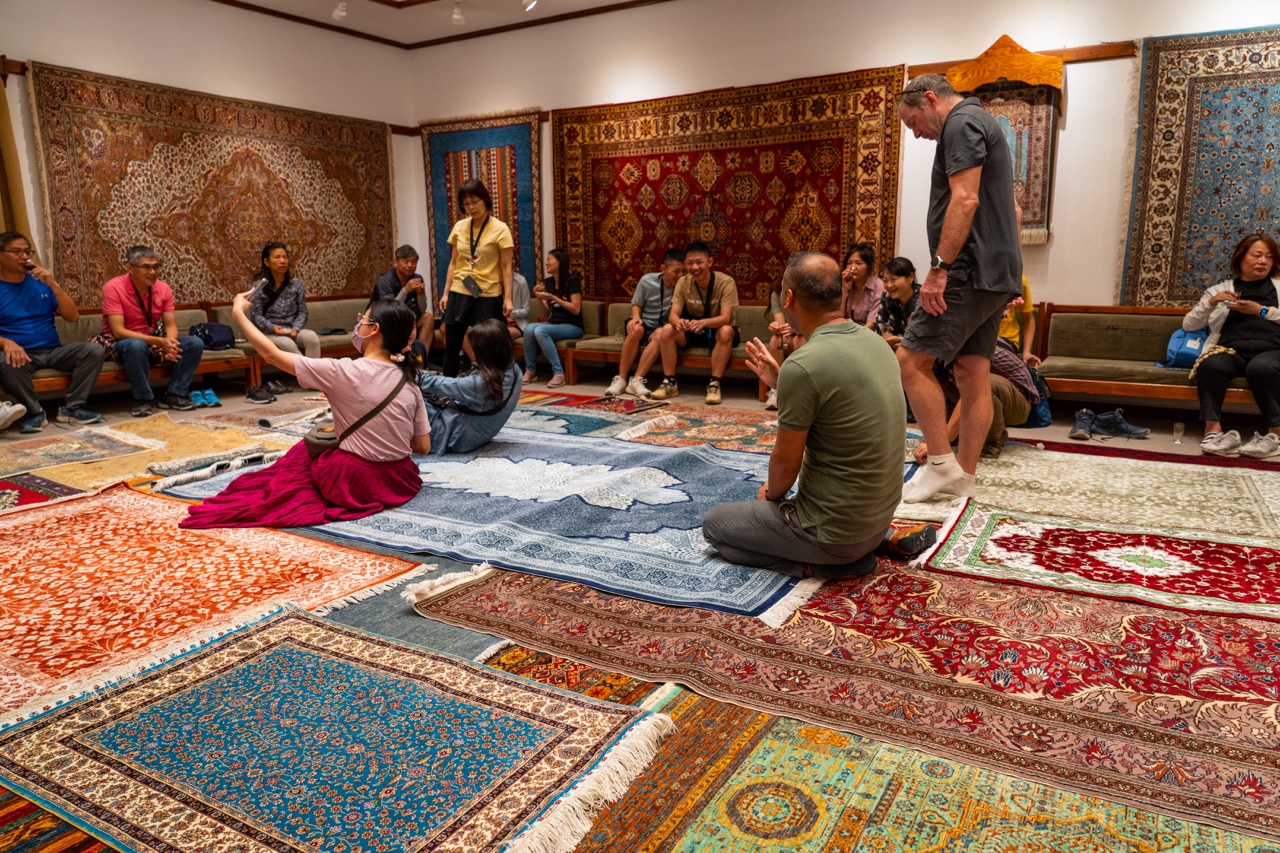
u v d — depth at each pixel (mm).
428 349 8430
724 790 1848
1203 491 4082
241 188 7762
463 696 2186
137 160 6980
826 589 2898
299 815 1735
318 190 8453
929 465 3949
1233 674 2277
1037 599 2775
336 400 3793
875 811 1771
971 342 3842
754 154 7488
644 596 2842
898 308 5371
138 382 6207
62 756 1949
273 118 7965
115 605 2812
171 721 2082
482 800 1769
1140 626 2564
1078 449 5023
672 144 7883
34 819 1740
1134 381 5508
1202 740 1983
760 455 4891
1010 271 3572
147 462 4777
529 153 8680
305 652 2432
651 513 3746
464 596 2869
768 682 2287
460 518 3711
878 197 6984
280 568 3139
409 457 4070
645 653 2457
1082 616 2643
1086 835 1687
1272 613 2643
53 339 6059
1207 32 5727
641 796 1832
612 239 8375
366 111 8922
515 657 2465
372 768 1887
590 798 1778
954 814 1758
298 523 3643
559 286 8094
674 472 4469
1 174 6191
